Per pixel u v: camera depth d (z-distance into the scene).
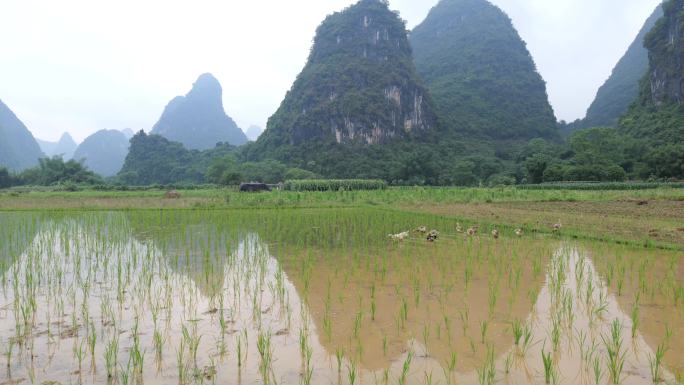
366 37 114.25
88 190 48.72
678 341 4.93
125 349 4.71
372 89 105.12
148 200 28.73
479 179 74.56
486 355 4.59
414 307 6.12
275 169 80.06
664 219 16.66
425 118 111.88
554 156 77.94
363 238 12.02
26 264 8.62
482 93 135.25
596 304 6.22
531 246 10.68
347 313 5.88
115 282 7.35
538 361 4.46
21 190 50.75
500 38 154.38
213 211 20.25
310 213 19.11
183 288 7.00
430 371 4.24
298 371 4.24
